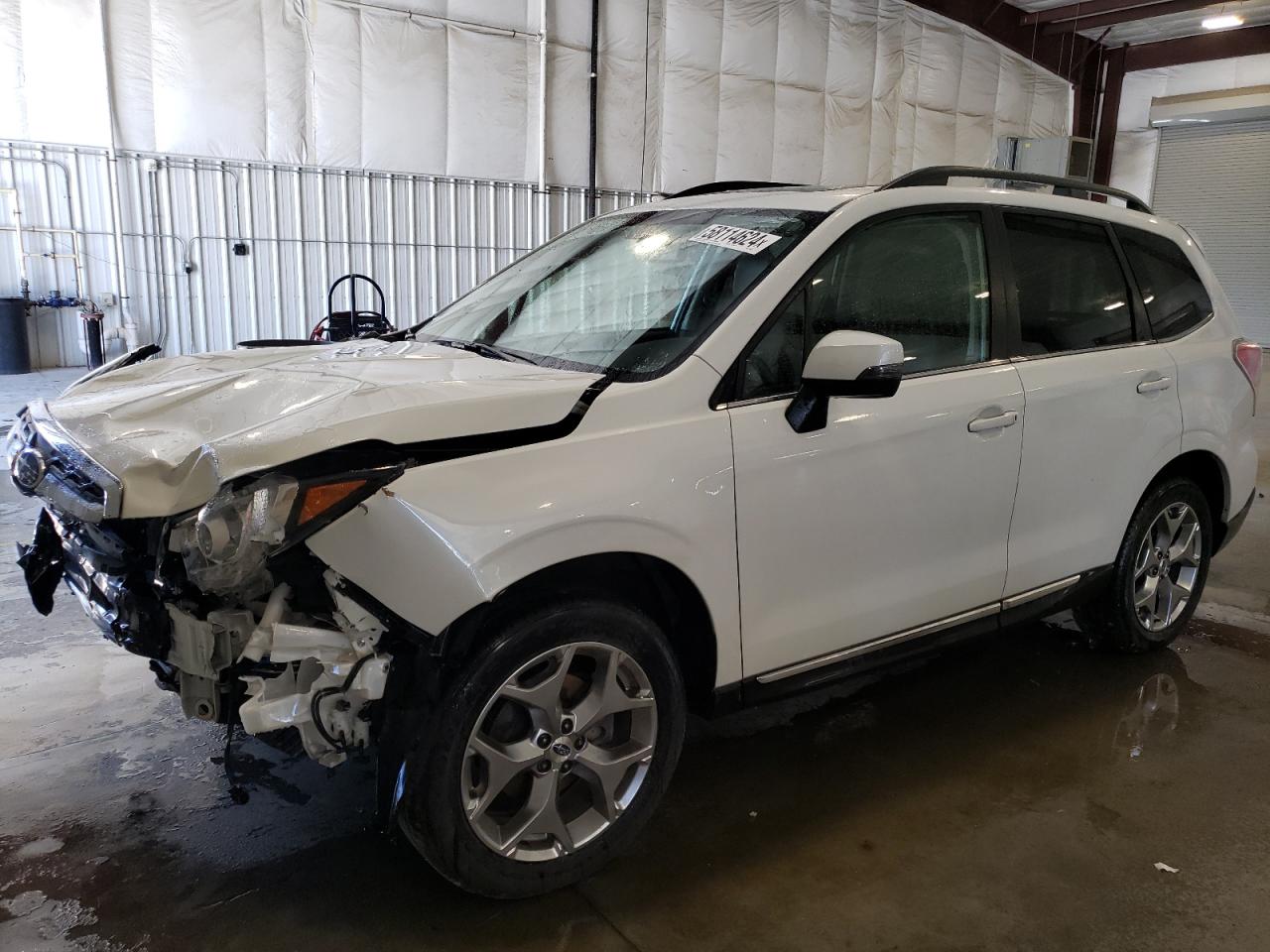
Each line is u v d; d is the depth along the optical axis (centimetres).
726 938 212
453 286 1170
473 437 202
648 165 1279
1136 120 1836
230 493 183
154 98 955
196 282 1014
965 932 215
